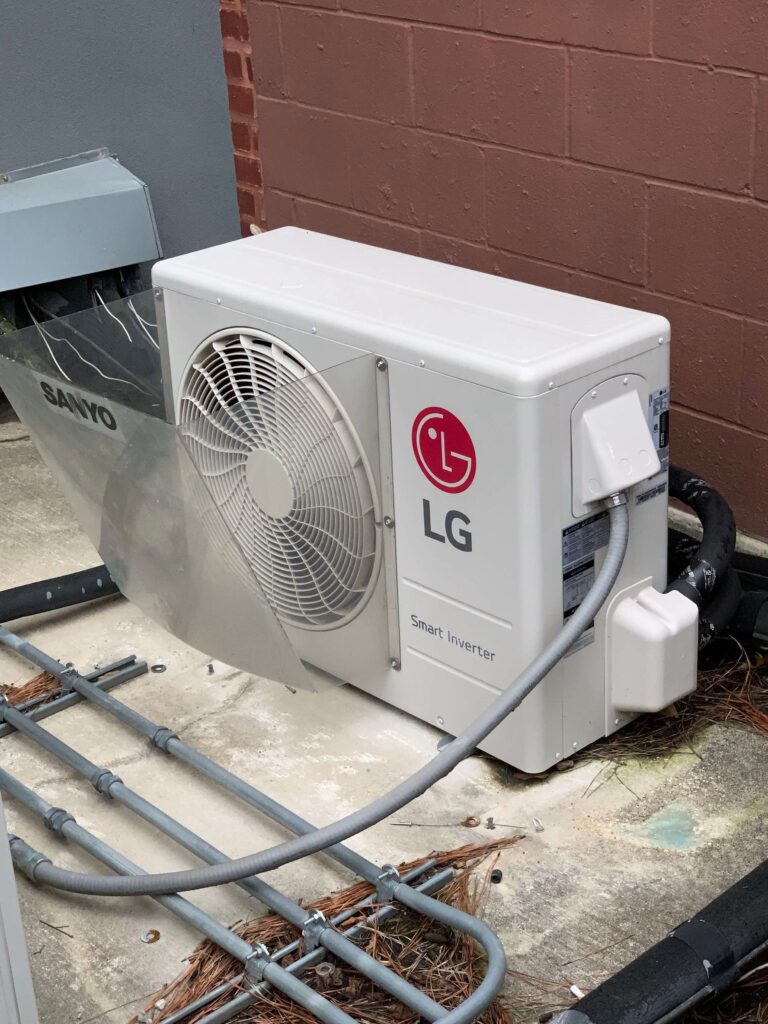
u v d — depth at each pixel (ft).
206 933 6.82
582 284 10.48
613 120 9.66
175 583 8.32
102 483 8.18
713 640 9.14
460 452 7.34
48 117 12.32
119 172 12.58
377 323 7.62
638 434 7.33
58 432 8.18
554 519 7.22
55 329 8.52
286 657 7.96
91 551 10.82
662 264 9.78
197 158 13.28
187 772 8.31
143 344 9.11
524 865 7.32
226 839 7.71
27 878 7.50
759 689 8.71
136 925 7.13
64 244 12.20
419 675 8.32
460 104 10.76
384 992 6.57
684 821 7.59
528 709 7.64
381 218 12.03
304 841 6.63
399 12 10.87
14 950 5.64
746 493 9.87
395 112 11.36
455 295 8.04
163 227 13.37
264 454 8.26
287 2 11.87
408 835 7.61
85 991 6.71
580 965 6.63
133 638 9.76
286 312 8.04
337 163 12.23
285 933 6.97
